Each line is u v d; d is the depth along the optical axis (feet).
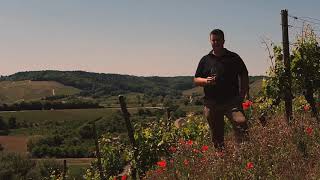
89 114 597.11
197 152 27.76
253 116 37.63
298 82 37.45
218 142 28.76
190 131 46.21
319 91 38.14
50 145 403.54
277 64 36.73
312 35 37.52
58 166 261.85
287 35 35.83
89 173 63.26
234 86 27.66
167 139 45.14
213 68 27.53
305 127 28.43
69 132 458.91
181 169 25.88
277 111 38.17
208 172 23.57
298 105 41.81
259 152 23.97
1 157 259.60
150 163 44.78
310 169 22.40
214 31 27.27
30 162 261.44
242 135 26.71
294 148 24.97
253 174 22.02
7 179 241.96
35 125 556.51
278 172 22.49
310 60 37.27
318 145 24.93
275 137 26.30
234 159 23.39
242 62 27.76
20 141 451.94
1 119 549.13
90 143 394.73
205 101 28.27
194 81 28.30
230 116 27.48
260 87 39.17
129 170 45.78
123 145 57.93
